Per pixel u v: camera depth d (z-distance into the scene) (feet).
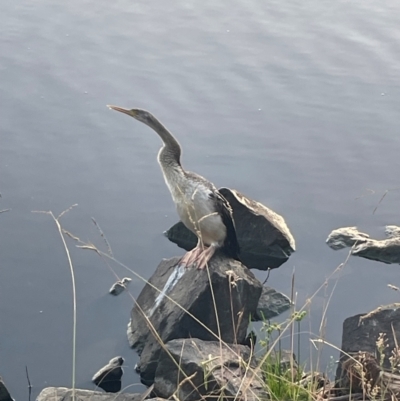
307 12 58.18
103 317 32.22
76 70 49.75
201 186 30.35
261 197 40.93
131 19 56.29
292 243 37.99
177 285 29.99
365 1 60.13
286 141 44.96
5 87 47.75
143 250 36.70
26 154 42.27
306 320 32.12
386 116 47.11
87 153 42.57
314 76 50.62
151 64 50.85
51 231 37.35
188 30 55.16
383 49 53.52
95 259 35.81
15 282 34.19
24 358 29.86
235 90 48.85
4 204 38.78
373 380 20.29
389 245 36.94
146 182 40.86
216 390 21.27
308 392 19.16
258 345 29.66
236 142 44.65
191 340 24.75
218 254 31.07
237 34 54.85
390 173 42.83
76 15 56.49
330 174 42.78
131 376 28.81
